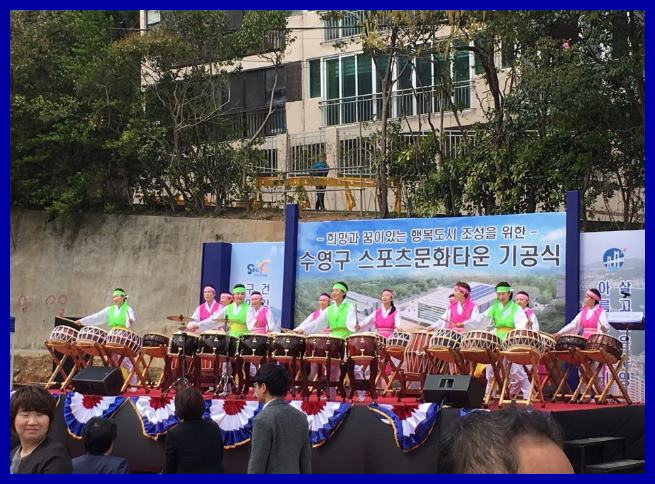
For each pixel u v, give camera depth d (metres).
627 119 16.06
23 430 4.90
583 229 16.83
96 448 6.06
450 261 13.86
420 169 18.39
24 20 20.88
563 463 2.28
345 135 21.56
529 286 13.23
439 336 10.41
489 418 2.36
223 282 15.57
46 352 19.70
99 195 20.16
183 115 20.62
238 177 20.42
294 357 11.13
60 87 20.80
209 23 20.05
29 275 20.52
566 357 10.86
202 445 6.57
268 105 23.59
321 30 23.11
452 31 16.97
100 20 21.17
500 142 17.06
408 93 21.22
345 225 14.66
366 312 14.38
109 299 19.73
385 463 9.58
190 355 11.65
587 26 15.67
